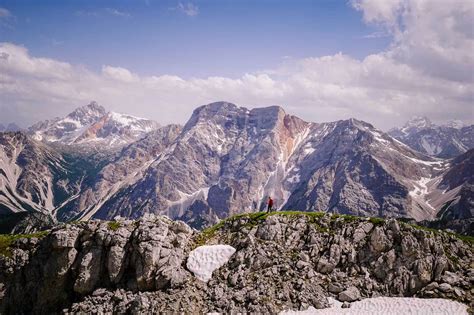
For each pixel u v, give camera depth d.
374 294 68.44
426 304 64.06
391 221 76.31
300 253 76.25
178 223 83.31
